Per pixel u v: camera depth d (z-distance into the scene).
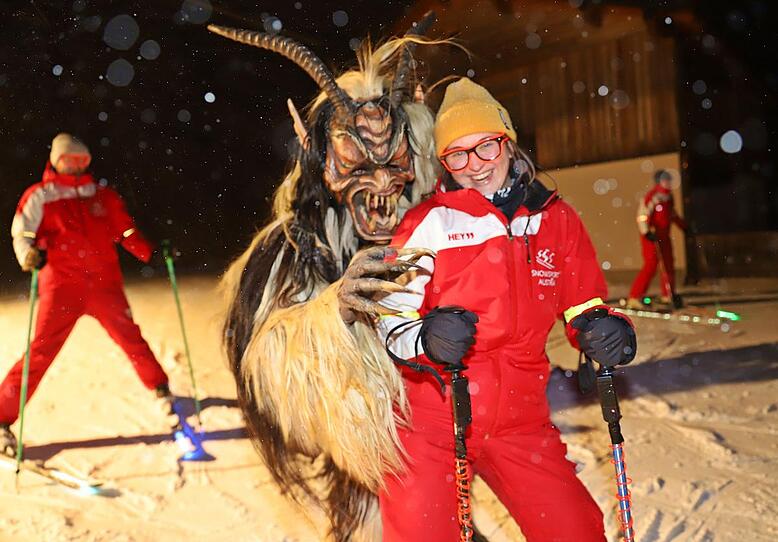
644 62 17.70
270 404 3.01
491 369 2.62
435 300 2.66
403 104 3.19
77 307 5.59
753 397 6.16
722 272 16.45
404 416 2.83
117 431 5.86
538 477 2.60
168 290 14.62
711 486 4.41
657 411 5.90
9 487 4.79
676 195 17.27
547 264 2.66
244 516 4.30
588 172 18.72
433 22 3.36
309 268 3.09
